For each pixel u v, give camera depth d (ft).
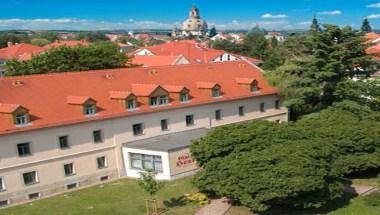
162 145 163.32
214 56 421.59
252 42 558.15
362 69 203.21
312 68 197.77
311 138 136.46
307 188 114.93
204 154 132.77
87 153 157.38
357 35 197.26
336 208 130.62
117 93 167.84
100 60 242.58
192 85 195.31
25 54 430.61
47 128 146.82
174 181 157.07
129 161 166.71
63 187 152.46
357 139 149.59
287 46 333.62
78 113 155.53
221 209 129.29
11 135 139.64
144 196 142.41
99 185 157.58
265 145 131.23
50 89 161.38
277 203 121.60
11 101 149.79
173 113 178.70
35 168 145.89
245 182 117.60
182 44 457.27
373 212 126.93
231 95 199.41
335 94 192.54
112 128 162.81
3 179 139.85
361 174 161.38
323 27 198.80
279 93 213.66
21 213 132.57
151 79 188.34
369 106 197.26
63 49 239.50
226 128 137.49
